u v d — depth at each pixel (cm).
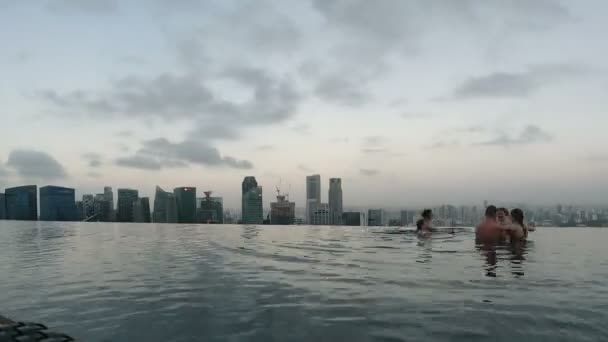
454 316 487
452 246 1401
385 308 528
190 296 610
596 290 630
